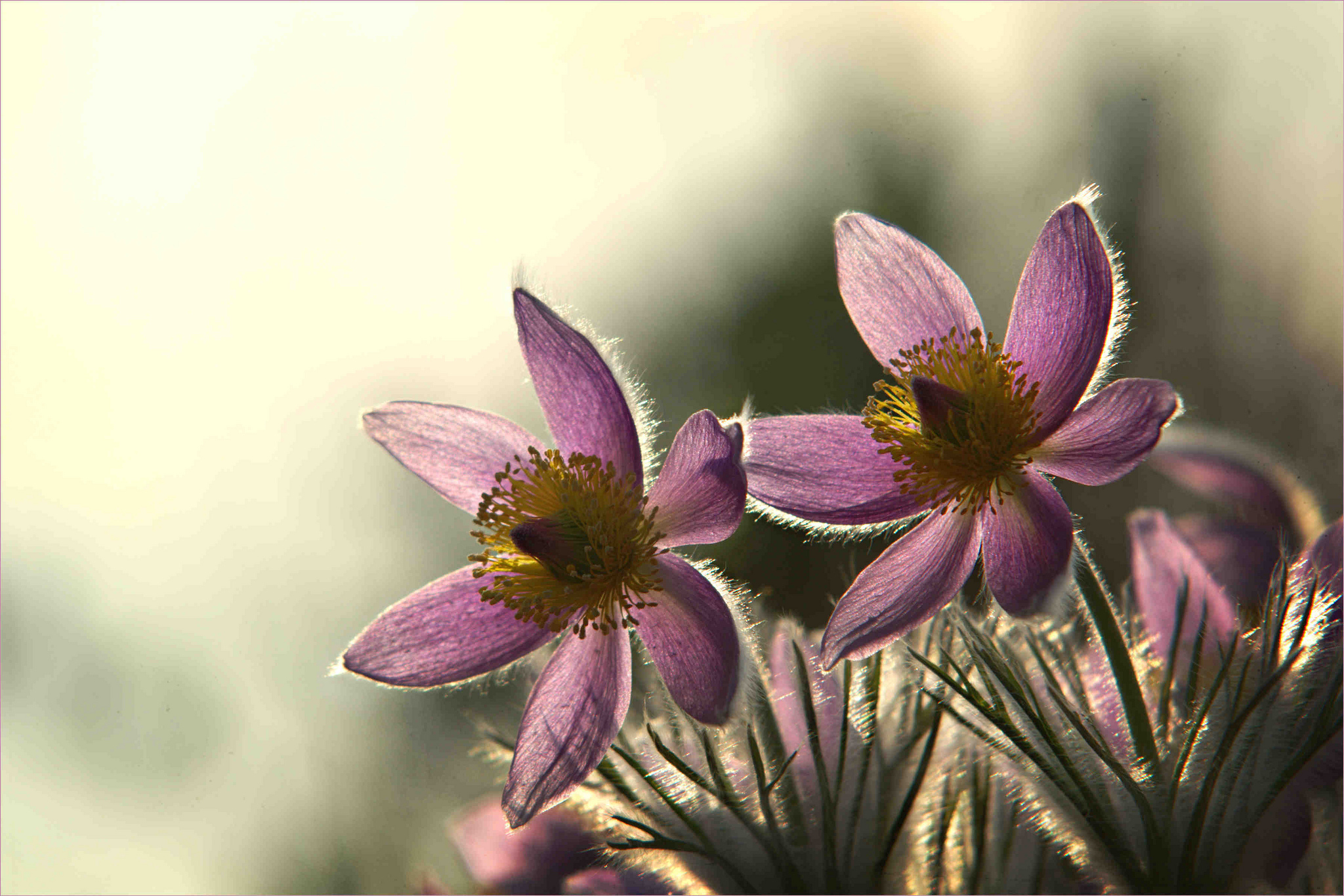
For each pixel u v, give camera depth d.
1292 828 0.43
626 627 0.44
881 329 0.45
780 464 0.45
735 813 0.44
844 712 0.44
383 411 0.46
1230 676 0.43
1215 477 0.47
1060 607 0.43
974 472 0.44
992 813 0.45
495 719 0.48
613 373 0.45
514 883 0.45
